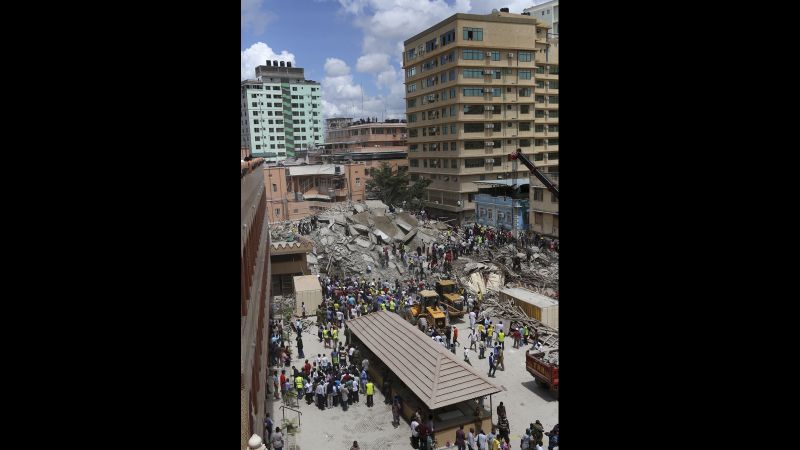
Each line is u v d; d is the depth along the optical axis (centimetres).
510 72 6444
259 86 13012
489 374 2634
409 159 7625
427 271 4350
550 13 11356
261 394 1775
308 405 2416
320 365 2609
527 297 3375
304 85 13712
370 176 7969
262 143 13162
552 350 2611
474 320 3181
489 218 5853
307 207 7788
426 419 2028
